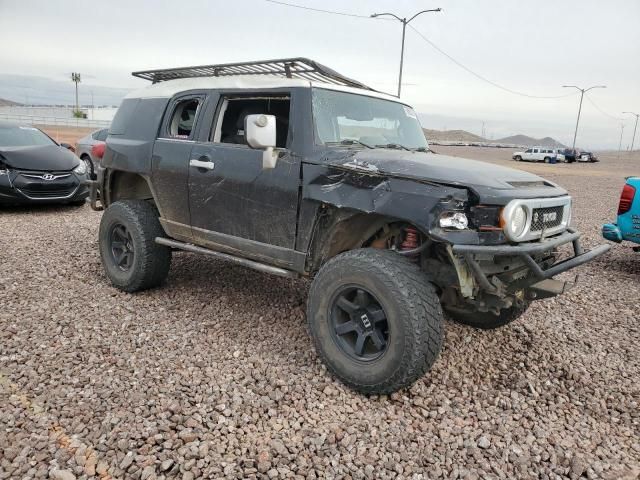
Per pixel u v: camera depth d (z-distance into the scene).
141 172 4.97
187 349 4.01
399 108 4.73
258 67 4.39
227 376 3.60
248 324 4.57
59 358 3.74
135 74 5.38
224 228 4.35
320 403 3.33
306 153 3.75
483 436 3.05
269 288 5.53
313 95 3.91
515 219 3.12
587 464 2.86
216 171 4.27
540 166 41.03
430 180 3.18
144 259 4.98
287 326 4.56
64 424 2.94
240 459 2.73
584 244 8.89
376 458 2.83
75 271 5.88
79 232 8.07
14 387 3.31
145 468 2.61
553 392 3.65
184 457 2.71
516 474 2.76
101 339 4.11
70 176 10.03
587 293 6.00
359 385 3.42
